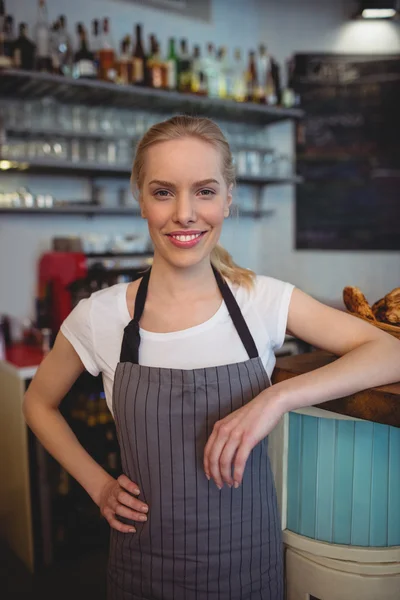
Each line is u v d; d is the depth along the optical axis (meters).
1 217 3.00
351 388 0.98
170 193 1.01
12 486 2.52
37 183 3.11
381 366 0.99
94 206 3.05
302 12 3.91
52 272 2.88
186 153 0.98
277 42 3.94
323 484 1.16
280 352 3.18
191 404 1.01
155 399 1.02
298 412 1.17
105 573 2.41
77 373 1.18
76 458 1.14
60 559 2.51
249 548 1.04
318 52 3.91
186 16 3.60
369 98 3.89
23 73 2.56
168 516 1.02
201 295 1.10
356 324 1.07
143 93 2.96
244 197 3.95
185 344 1.07
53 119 2.85
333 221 4.03
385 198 3.96
